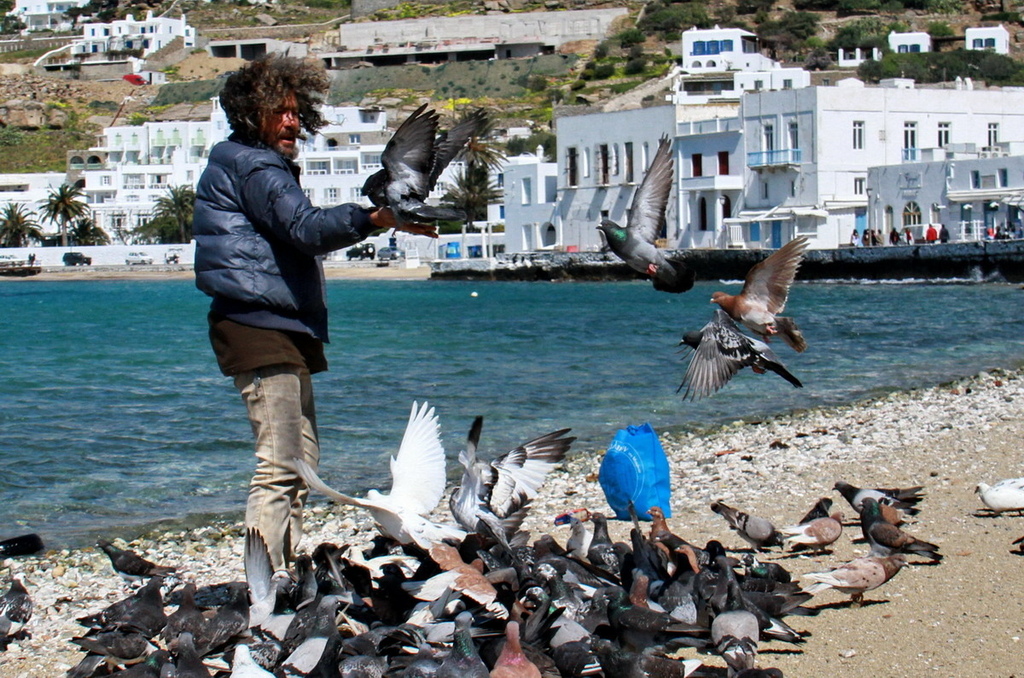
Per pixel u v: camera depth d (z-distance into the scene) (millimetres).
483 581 9781
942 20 180250
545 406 27969
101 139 177250
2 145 183625
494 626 9570
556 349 42094
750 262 83812
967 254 72500
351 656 8938
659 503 15430
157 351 45688
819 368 34312
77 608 12758
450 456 21688
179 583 13148
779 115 91875
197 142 157000
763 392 29406
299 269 10336
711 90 129250
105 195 152125
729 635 9383
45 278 127500
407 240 129500
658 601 10398
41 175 156750
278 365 10438
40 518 17812
